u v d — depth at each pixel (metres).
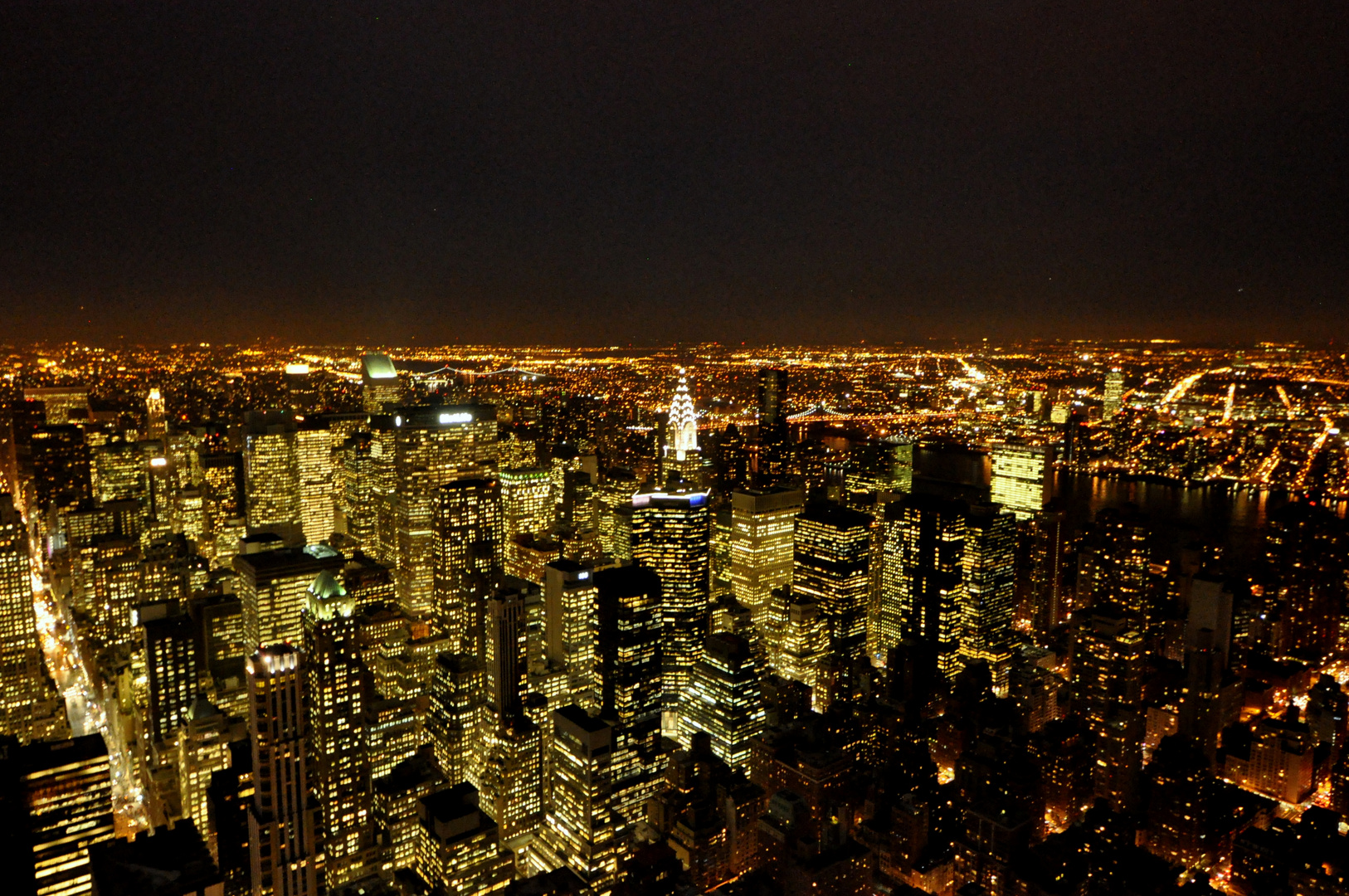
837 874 171.00
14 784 166.38
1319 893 165.75
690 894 170.00
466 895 178.38
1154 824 198.12
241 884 174.62
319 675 181.25
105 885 145.12
